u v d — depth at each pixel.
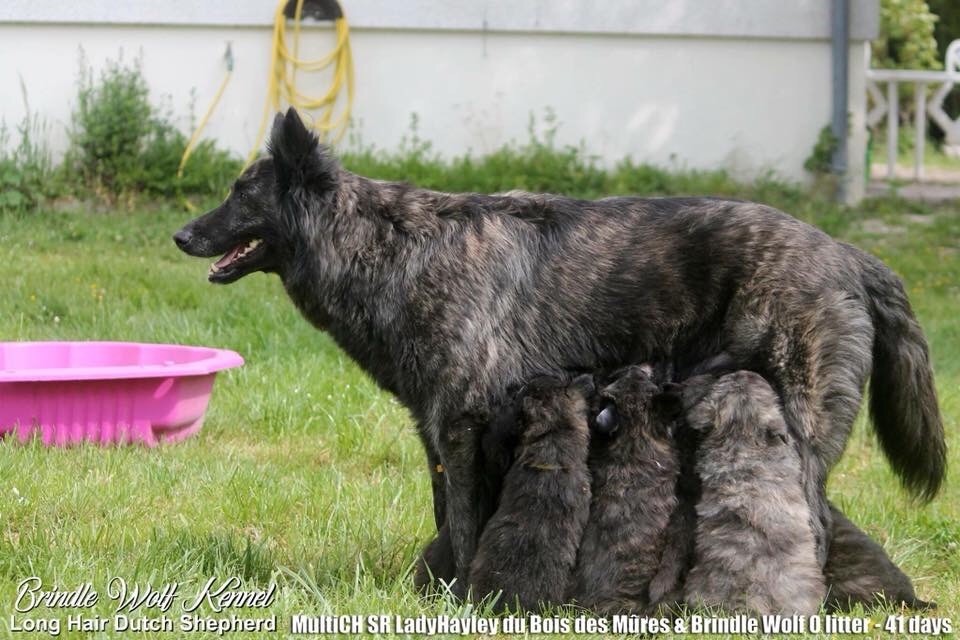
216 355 10.10
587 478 6.42
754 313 6.57
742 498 6.13
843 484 9.48
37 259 15.01
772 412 6.30
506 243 6.77
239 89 18.38
